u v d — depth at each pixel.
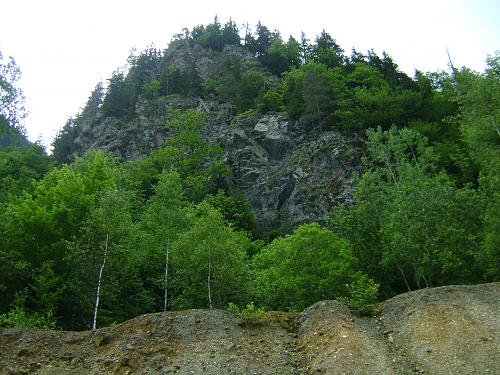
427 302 16.12
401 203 26.66
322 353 13.89
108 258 22.05
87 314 25.00
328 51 79.44
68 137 82.38
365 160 38.00
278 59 88.44
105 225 22.12
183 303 22.66
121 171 48.56
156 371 13.30
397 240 24.20
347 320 15.77
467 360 12.63
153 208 28.08
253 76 76.06
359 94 57.19
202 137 66.69
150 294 29.59
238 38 106.81
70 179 30.39
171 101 79.69
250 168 57.34
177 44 105.31
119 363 13.76
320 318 16.00
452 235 23.95
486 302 15.65
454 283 24.22
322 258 24.98
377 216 28.42
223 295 22.28
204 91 82.06
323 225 43.44
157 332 15.27
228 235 23.03
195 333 15.28
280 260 29.31
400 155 37.47
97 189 31.36
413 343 14.02
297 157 54.78
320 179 49.22
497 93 23.52
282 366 13.60
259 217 50.09
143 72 95.88
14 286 23.28
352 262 26.00
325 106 58.41
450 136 48.72
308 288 24.20
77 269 23.27
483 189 27.00
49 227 25.58
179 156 60.41
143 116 78.38
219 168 57.19
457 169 44.19
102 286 22.25
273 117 63.94
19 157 52.50
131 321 16.16
